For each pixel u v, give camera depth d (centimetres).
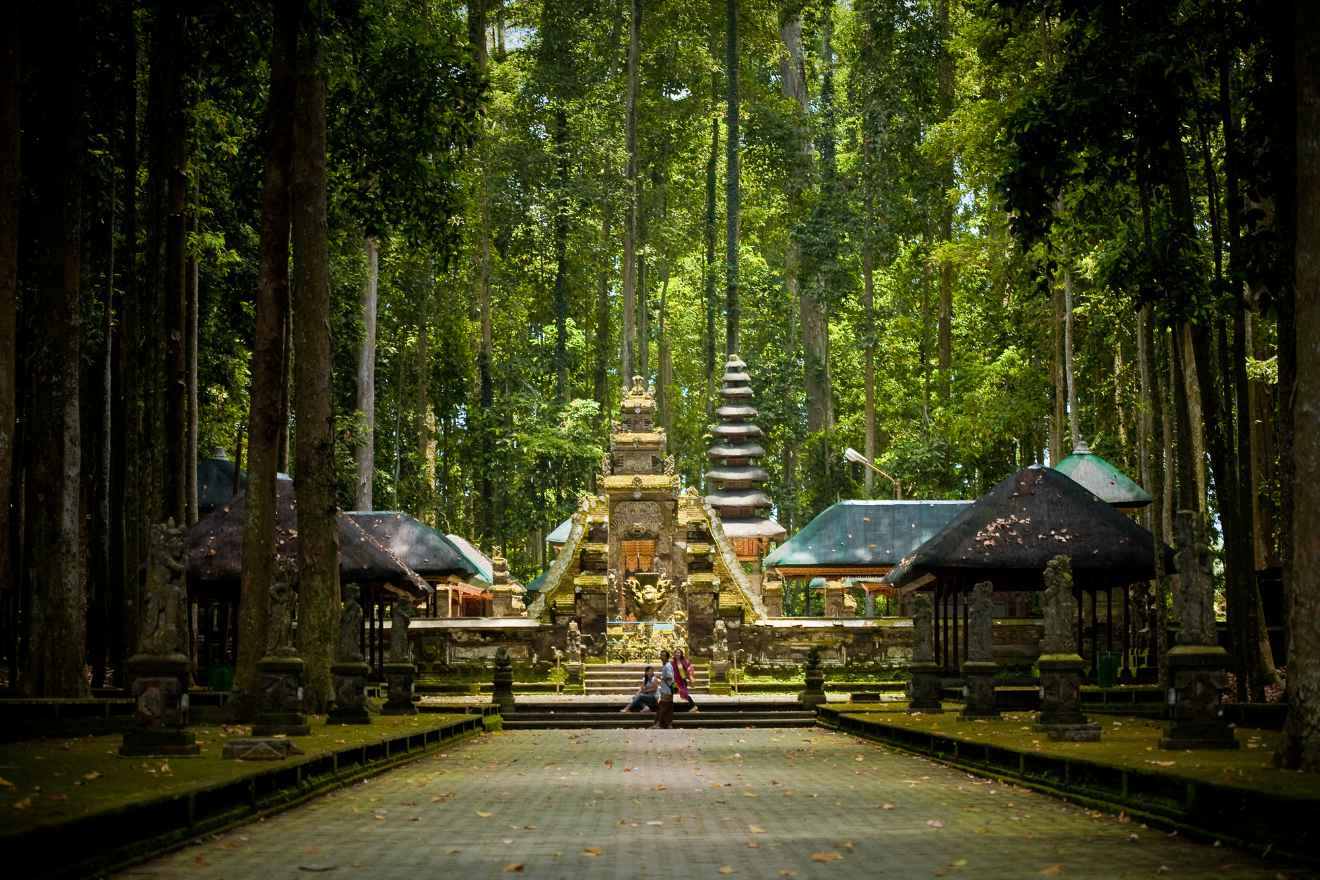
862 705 3112
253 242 3766
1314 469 1186
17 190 1617
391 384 6197
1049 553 3294
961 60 5228
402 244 3362
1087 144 2194
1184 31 2048
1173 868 862
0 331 1587
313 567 2392
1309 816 885
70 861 834
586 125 6275
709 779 1638
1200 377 2208
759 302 6912
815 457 6525
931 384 6172
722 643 4162
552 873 877
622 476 4597
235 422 4594
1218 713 1425
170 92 2508
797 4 6400
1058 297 4772
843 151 7112
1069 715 1683
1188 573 1456
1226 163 2030
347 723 2145
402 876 861
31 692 2098
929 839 1028
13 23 1619
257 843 1015
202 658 3769
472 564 4525
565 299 6744
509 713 3350
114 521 3073
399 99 2794
